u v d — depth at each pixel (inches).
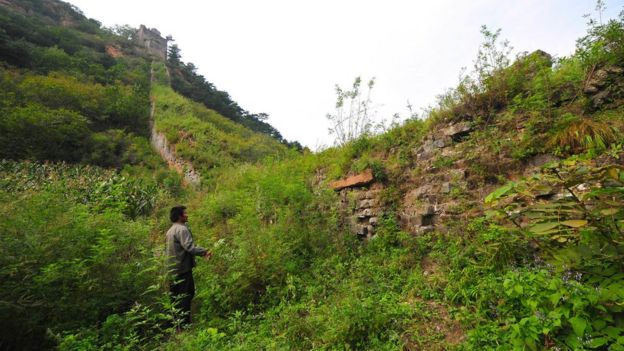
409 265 153.6
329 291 147.0
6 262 116.0
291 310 132.2
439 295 124.7
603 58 134.1
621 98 127.8
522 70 163.0
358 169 227.8
